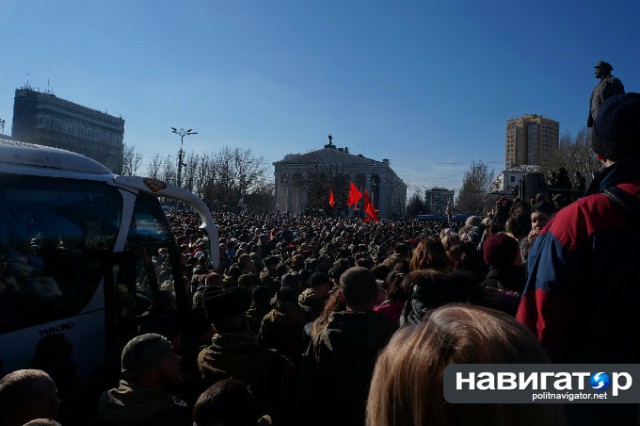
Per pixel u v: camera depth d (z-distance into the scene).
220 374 3.62
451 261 4.15
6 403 2.62
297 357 4.83
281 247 14.27
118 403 3.01
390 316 4.02
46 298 4.10
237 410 2.61
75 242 4.42
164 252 5.62
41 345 3.69
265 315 5.24
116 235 4.86
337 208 74.88
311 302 6.02
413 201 100.69
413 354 1.20
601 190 1.82
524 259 4.35
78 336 4.33
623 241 1.65
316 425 3.16
